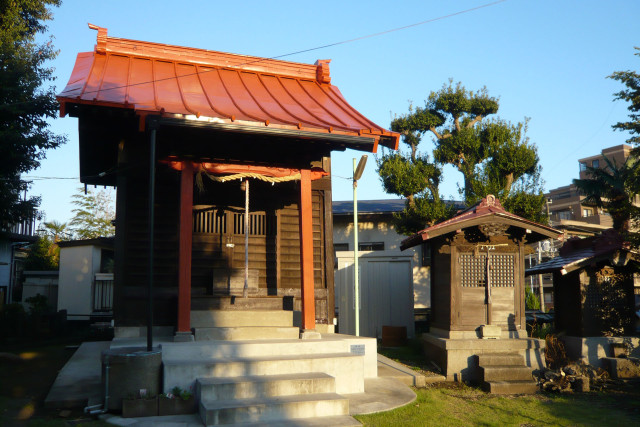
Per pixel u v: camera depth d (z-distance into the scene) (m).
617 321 11.05
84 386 7.53
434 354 10.74
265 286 10.47
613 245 10.75
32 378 8.66
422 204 16.48
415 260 19.70
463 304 10.33
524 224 10.24
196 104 8.97
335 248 20.53
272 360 7.54
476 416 7.32
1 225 14.91
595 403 8.32
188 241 8.52
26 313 14.61
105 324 14.66
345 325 14.78
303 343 8.23
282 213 10.84
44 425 6.07
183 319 8.31
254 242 10.55
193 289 9.93
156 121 7.71
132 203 9.75
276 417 6.47
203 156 8.91
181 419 6.43
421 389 8.88
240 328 8.77
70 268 17.80
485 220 10.15
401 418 6.85
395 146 9.67
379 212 20.00
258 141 9.13
